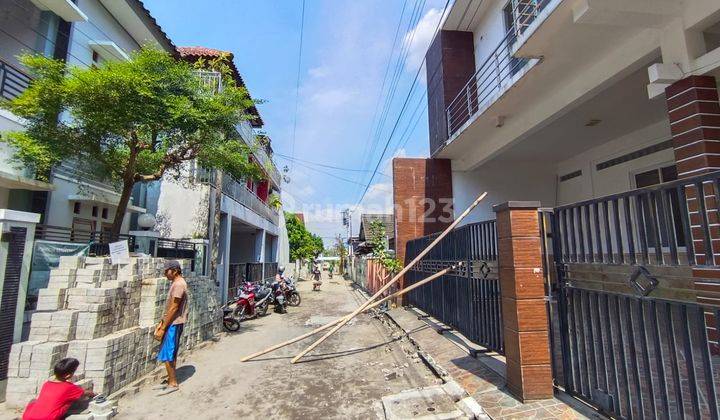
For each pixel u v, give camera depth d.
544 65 5.95
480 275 5.71
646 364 2.78
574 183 10.27
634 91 6.26
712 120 4.08
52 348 4.22
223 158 8.34
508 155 10.08
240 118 8.23
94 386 4.36
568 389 3.66
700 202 2.40
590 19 4.42
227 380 5.30
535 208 3.96
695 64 4.15
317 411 4.21
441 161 11.34
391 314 9.69
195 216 11.37
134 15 10.77
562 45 5.42
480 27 10.74
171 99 6.63
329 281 29.05
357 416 4.05
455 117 10.25
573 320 3.61
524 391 3.65
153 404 4.47
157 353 5.67
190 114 6.78
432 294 8.30
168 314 5.04
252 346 7.29
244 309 9.88
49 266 5.99
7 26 8.28
